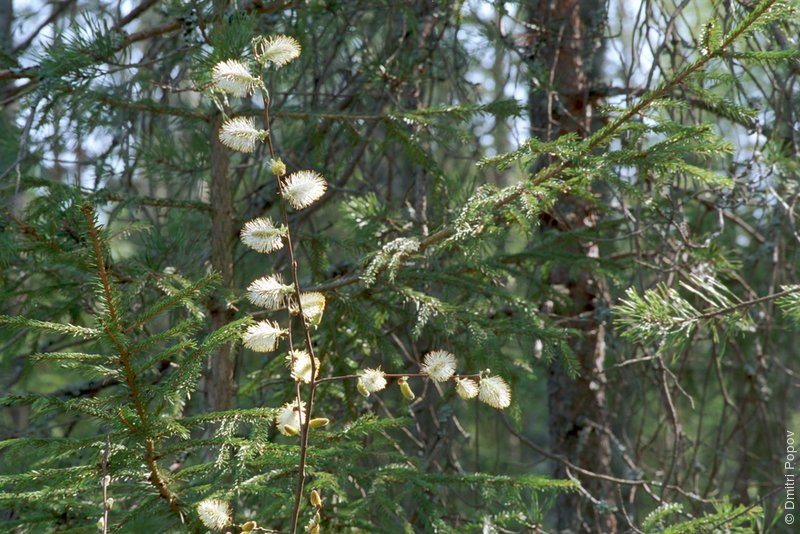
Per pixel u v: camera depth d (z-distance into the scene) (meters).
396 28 3.95
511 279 3.35
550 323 2.98
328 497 2.63
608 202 3.94
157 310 1.79
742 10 2.89
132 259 2.88
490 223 2.43
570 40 3.98
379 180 4.66
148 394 1.89
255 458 2.17
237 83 1.75
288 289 1.73
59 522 2.21
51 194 2.61
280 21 3.33
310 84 4.15
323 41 3.85
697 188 3.91
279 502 2.30
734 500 4.07
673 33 3.40
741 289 4.39
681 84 2.10
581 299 3.96
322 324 3.15
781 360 4.61
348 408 3.07
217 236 3.08
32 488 2.22
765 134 3.51
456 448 4.65
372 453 2.69
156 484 1.97
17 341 3.01
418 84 3.74
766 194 3.29
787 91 3.43
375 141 3.43
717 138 2.10
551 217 3.88
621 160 2.17
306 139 3.75
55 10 5.23
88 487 1.93
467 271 3.28
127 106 2.95
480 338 2.75
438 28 3.91
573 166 2.28
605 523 3.95
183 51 3.16
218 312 2.98
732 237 4.41
